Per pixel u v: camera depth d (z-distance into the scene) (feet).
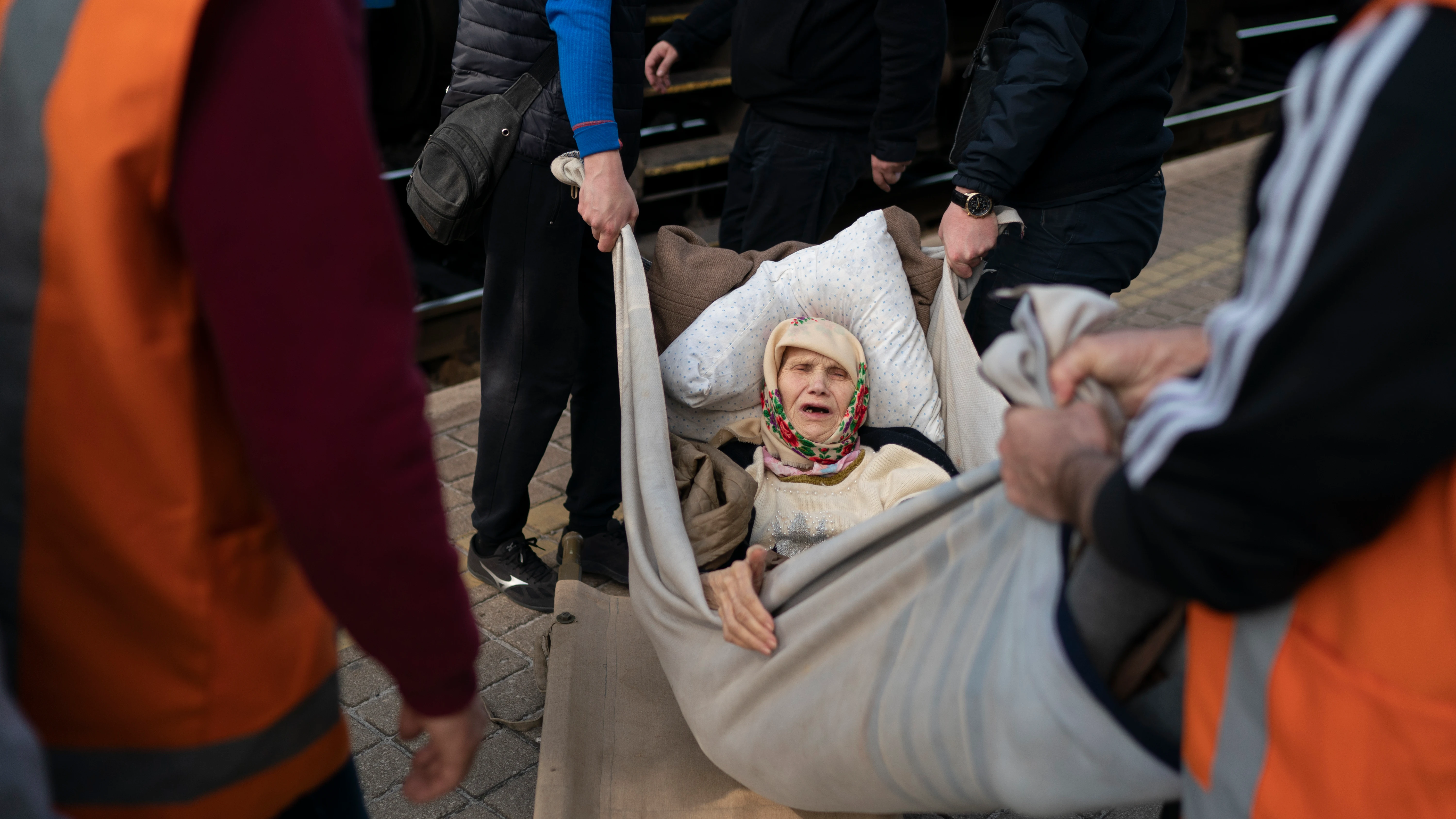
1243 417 2.41
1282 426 2.35
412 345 2.91
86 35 2.42
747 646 5.38
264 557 2.99
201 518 2.79
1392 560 2.53
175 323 2.62
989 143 7.37
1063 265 8.14
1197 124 24.91
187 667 2.86
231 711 2.94
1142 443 2.71
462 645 3.16
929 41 9.96
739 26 10.77
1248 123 25.90
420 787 3.56
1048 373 3.43
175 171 2.46
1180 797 3.46
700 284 7.79
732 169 11.83
